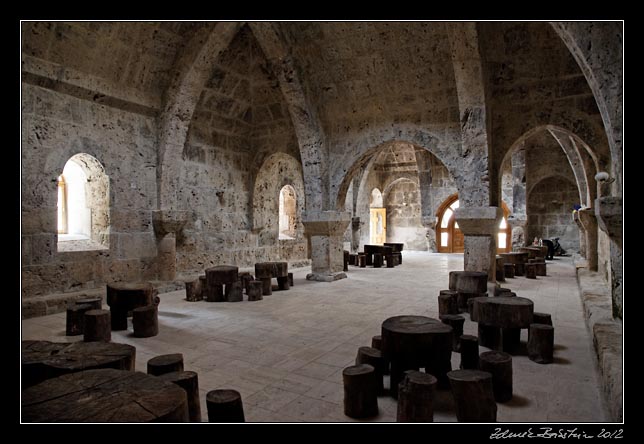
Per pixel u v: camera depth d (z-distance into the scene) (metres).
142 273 7.57
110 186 7.02
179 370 2.89
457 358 3.85
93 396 2.09
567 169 14.26
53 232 6.16
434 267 11.51
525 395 3.03
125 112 7.28
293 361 3.83
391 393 3.03
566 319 5.32
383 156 17.58
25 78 5.79
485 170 7.02
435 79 7.58
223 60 8.49
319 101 8.68
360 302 6.53
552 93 6.91
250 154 10.34
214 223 9.35
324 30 7.65
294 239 12.15
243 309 6.04
